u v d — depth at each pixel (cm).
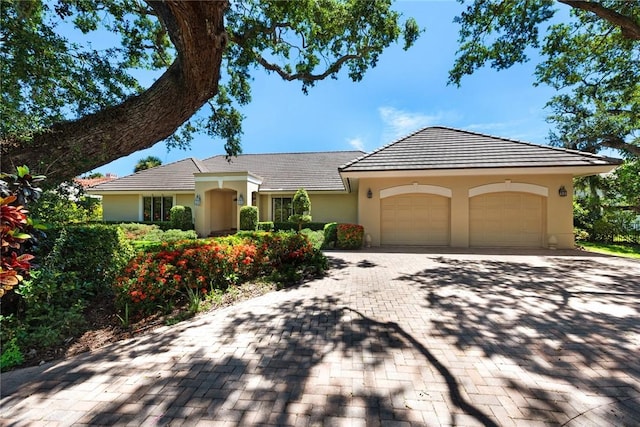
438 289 633
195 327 445
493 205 1321
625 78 1351
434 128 1551
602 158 1162
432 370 313
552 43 1163
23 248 443
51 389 288
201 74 610
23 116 500
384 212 1408
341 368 320
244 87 1039
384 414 245
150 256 561
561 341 379
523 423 234
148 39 859
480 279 720
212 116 1068
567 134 2058
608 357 338
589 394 271
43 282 430
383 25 880
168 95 660
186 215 1969
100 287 571
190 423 237
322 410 251
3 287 295
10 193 407
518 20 902
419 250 1251
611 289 625
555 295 582
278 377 304
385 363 329
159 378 305
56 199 598
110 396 275
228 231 2183
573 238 1241
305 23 877
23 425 237
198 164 2411
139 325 458
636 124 1683
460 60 1041
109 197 2198
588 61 1356
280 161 2458
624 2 883
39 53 557
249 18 804
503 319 456
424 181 1353
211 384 292
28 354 366
